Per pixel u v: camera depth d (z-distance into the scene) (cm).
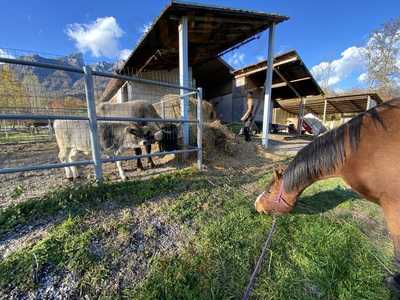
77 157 335
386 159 133
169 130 423
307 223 224
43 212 210
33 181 323
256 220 224
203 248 183
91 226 197
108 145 311
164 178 310
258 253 182
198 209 243
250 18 472
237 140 581
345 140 156
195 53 700
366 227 226
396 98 151
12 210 204
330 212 251
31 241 173
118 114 398
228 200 266
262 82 1043
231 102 1151
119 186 267
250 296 146
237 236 200
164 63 794
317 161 171
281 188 198
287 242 194
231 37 566
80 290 140
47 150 566
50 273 148
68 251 165
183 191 281
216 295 144
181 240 192
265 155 526
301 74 827
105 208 228
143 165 407
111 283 147
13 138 589
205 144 469
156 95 880
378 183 139
